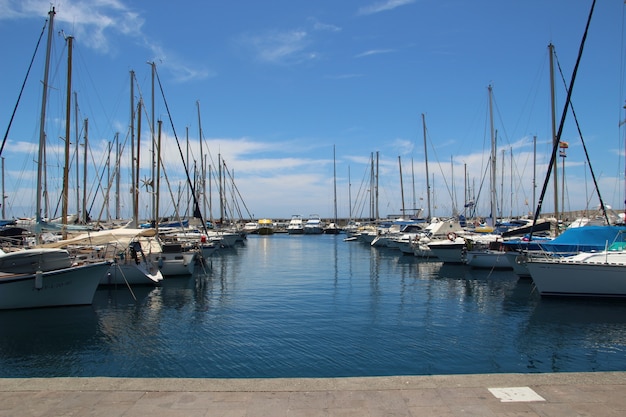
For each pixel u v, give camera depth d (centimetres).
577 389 595
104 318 1692
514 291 2277
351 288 2403
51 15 2097
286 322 1611
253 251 5259
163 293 2262
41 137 2059
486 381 621
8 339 1414
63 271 1803
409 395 580
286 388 602
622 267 1869
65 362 1196
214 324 1591
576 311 1773
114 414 532
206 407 549
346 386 607
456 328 1523
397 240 4753
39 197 2070
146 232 2338
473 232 4216
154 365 1166
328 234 9731
